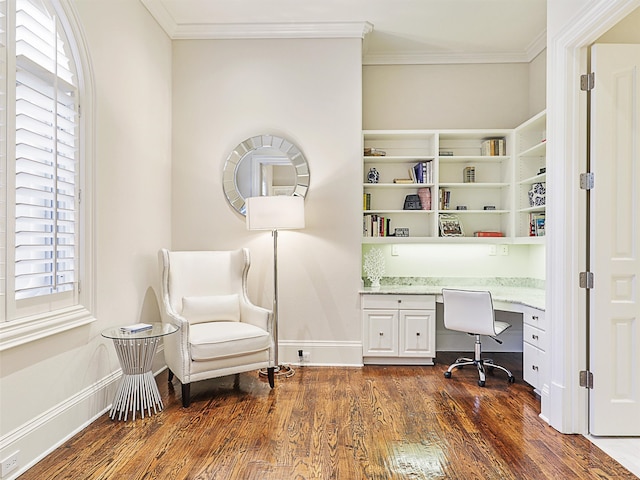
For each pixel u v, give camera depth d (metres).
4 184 2.04
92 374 2.76
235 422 2.75
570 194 2.58
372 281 4.33
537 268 4.39
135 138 3.37
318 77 4.09
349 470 2.18
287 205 3.58
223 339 3.11
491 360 4.17
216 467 2.20
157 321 3.75
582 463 2.25
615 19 2.23
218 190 4.13
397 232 4.55
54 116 2.37
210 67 4.12
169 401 3.10
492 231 4.57
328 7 3.73
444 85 4.63
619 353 2.54
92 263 2.74
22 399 2.15
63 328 2.42
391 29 4.10
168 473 2.14
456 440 2.51
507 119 4.61
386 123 4.64
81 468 2.18
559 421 2.62
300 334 4.08
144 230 3.53
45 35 2.33
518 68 4.60
